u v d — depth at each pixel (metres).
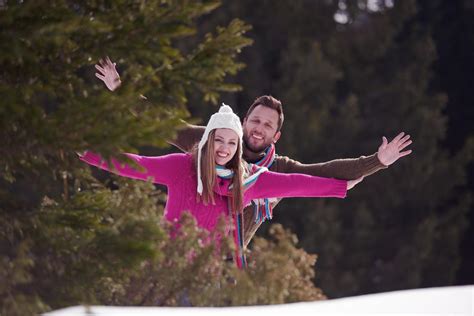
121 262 6.29
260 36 36.00
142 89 6.66
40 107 6.42
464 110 44.09
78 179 7.25
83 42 6.77
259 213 9.18
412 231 35.47
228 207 8.58
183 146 9.65
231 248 7.77
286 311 6.08
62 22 6.23
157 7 6.77
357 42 36.59
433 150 35.50
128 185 8.29
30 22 6.44
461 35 43.88
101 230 6.55
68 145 6.09
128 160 6.04
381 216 35.16
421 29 41.97
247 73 34.66
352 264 33.28
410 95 36.34
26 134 6.29
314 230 30.97
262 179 8.90
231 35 6.94
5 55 6.23
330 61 36.34
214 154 8.41
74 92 6.83
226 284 7.53
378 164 9.29
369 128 35.78
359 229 33.03
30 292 6.22
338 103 36.94
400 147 9.23
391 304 6.68
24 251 5.98
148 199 8.23
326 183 9.14
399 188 35.06
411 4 37.09
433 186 35.59
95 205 7.13
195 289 7.47
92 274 6.28
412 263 33.81
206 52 6.92
